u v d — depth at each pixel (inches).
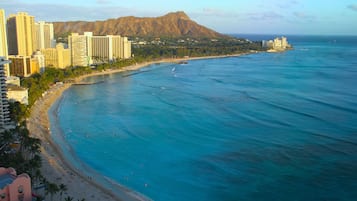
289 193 4478.3
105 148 5989.2
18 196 3656.5
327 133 6584.6
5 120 6948.8
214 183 4781.0
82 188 4478.3
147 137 6525.6
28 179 3705.7
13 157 4739.2
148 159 5561.0
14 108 7214.6
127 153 5787.4
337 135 6461.6
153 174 5059.1
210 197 4446.4
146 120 7598.4
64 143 6156.5
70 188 4436.5
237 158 5521.7
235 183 4758.9
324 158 5442.9
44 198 4037.9
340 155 5541.3
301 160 5388.8
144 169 5216.5
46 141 6107.3
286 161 5369.1
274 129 6894.7
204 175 5004.9
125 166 5310.0
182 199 4402.1
